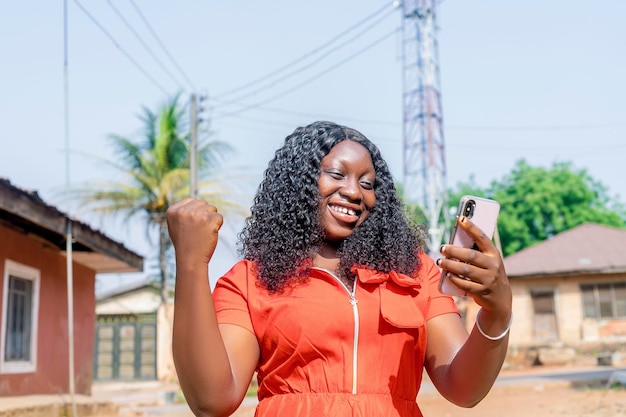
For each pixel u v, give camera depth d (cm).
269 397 197
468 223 174
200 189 2636
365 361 192
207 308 174
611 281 2550
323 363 191
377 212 214
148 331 2741
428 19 3138
